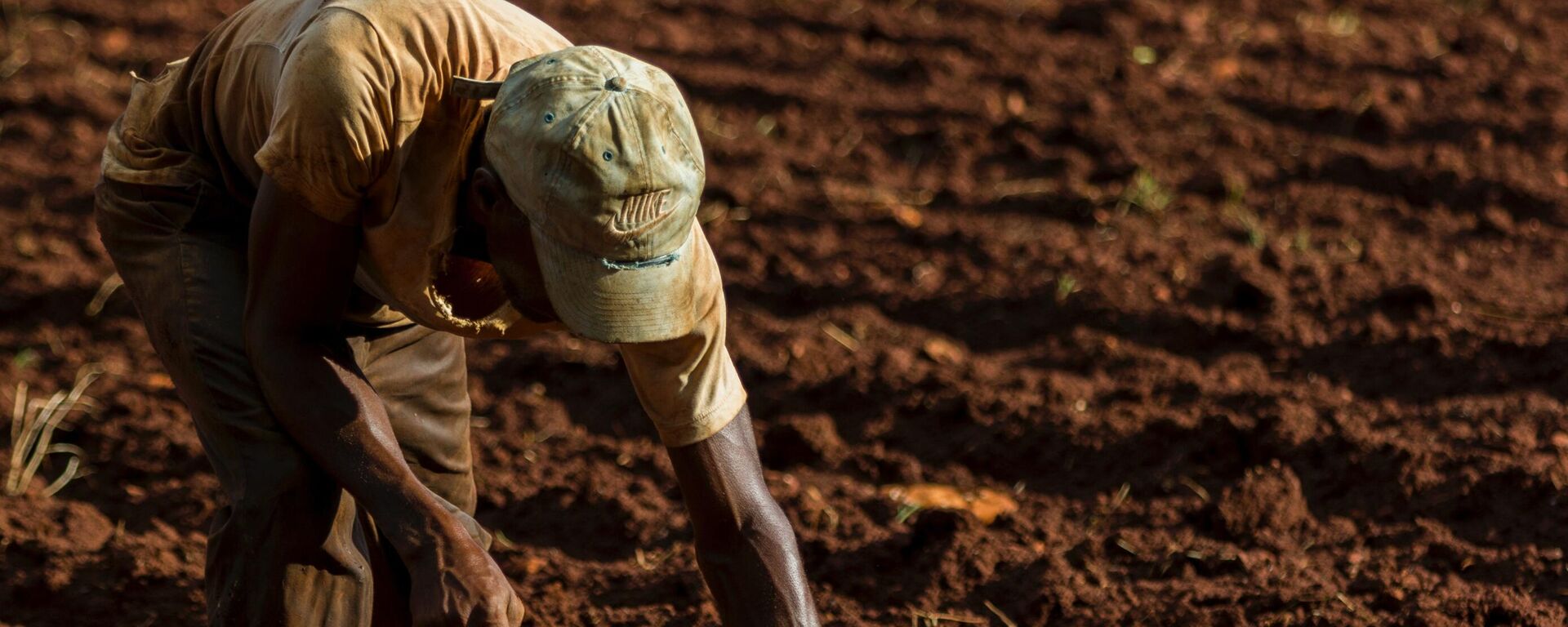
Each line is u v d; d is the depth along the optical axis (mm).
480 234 2408
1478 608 3482
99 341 4918
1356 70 6676
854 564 3775
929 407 4520
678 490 4184
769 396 4617
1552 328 4715
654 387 2480
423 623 2283
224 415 2598
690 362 2463
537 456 4336
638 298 2186
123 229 2730
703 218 5652
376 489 2414
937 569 3719
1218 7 7391
